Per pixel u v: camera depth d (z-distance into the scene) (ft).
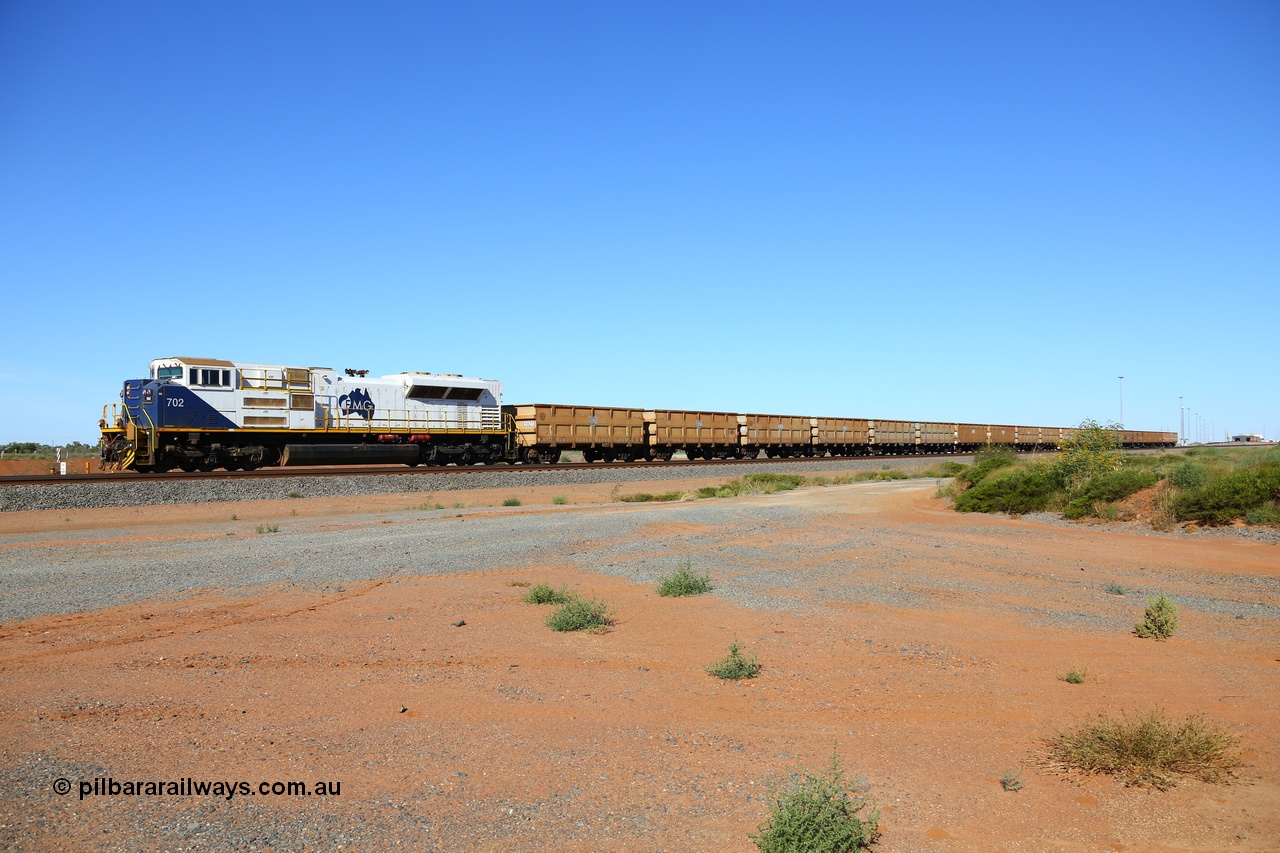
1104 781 21.11
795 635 35.68
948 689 28.32
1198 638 34.73
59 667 31.17
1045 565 52.95
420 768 21.86
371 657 32.58
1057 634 35.63
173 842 17.79
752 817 19.12
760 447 208.85
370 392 132.67
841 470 181.06
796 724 25.20
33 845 17.51
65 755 22.52
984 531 69.41
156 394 109.81
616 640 35.29
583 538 65.92
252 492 101.91
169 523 83.71
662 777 21.35
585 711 26.37
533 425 155.63
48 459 181.78
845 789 20.36
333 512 95.50
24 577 50.11
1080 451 83.35
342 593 45.68
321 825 18.63
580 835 18.28
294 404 122.11
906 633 35.91
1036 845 17.95
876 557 56.49
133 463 110.01
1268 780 20.89
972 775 21.50
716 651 33.37
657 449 186.91
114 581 48.75
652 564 54.70
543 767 21.97
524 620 39.22
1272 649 32.91
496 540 64.90
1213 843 17.98
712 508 88.07
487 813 19.31
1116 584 46.26
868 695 27.76
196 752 22.82
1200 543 60.54
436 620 39.11
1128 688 28.22
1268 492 64.95
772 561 55.42
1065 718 25.48
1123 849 17.80
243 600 43.65
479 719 25.63
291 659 32.24
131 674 30.25
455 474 123.44
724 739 23.98
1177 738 22.36
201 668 31.07
